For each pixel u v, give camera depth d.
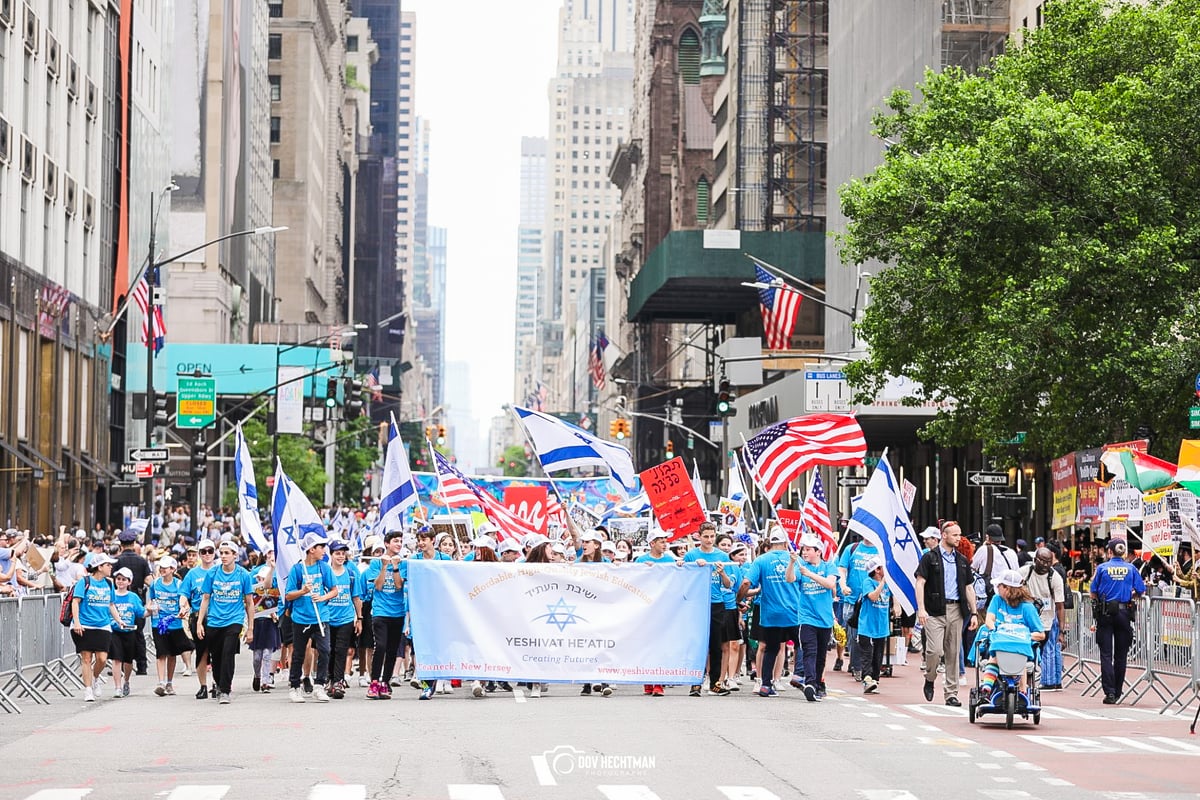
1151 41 40.97
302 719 22.39
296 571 25.41
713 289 119.94
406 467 31.33
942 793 15.28
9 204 59.59
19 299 60.34
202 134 112.31
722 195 139.00
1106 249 37.12
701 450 135.62
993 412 40.81
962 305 41.53
